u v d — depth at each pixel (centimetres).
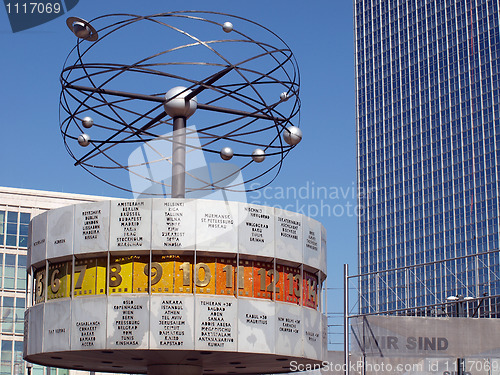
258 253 2562
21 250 8925
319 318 2731
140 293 2477
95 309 2484
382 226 18275
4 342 8631
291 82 2769
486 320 3456
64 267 2586
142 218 2512
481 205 16362
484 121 16700
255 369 2969
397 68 18775
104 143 2850
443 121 17500
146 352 2517
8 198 9006
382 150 18712
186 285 2484
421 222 17438
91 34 2564
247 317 2508
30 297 2709
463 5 17550
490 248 15950
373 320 3522
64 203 9194
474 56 17150
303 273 2694
